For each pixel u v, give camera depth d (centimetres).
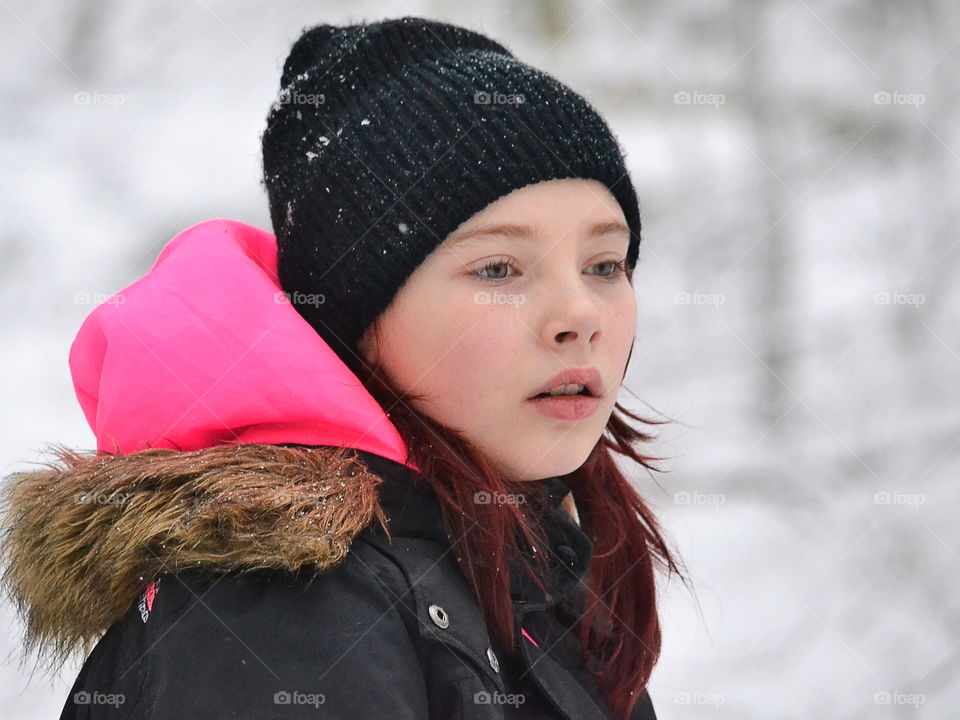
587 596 444
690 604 1215
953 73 2167
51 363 1516
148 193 1856
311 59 432
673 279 1869
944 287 1842
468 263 362
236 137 1988
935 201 1995
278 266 422
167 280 372
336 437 348
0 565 362
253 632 304
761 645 1164
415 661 318
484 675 324
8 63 2069
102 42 2134
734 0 2214
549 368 358
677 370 1702
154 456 330
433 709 320
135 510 317
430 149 371
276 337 349
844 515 1395
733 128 2120
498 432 362
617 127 2128
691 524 1359
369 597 319
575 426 365
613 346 380
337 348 389
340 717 295
